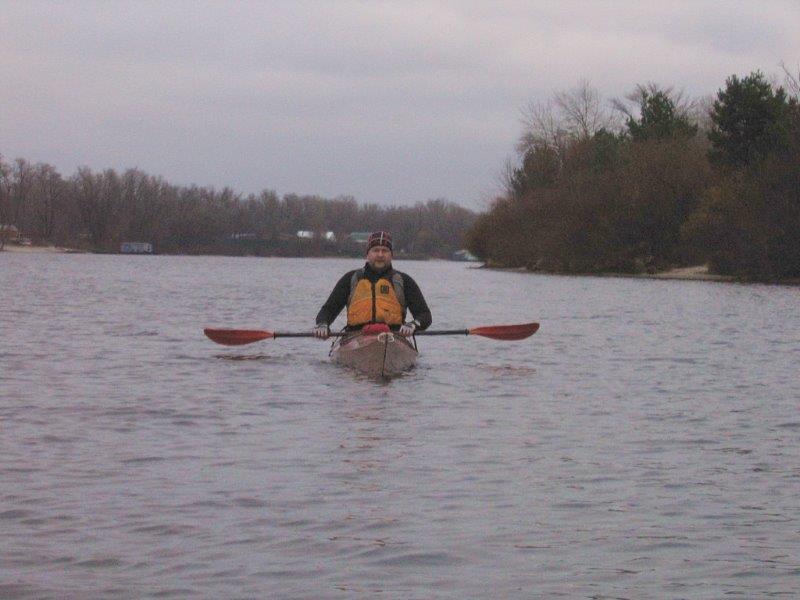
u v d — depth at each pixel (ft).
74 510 19.42
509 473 22.85
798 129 158.92
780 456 24.81
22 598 14.93
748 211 158.40
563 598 15.21
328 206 540.52
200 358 44.98
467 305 94.94
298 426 28.58
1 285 123.95
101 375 38.99
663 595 15.33
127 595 15.14
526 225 250.37
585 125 291.99
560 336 58.80
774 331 62.54
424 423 29.25
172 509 19.58
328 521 18.93
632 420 29.91
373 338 41.19
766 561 16.83
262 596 15.19
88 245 447.01
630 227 201.05
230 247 484.33
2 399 32.58
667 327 66.13
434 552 17.25
